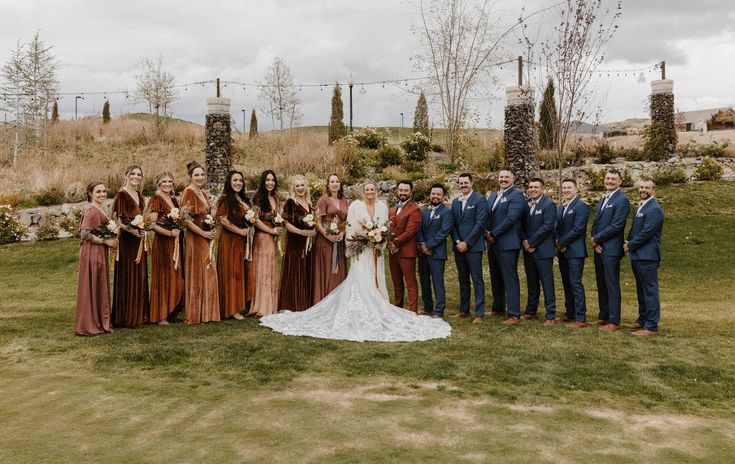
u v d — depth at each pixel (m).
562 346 5.86
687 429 3.77
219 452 3.36
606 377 4.82
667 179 17.36
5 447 3.42
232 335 6.28
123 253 6.59
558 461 3.27
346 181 17.95
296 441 3.52
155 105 31.52
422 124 27.38
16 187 18.62
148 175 18.84
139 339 6.07
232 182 7.17
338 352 5.61
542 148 18.31
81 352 5.57
